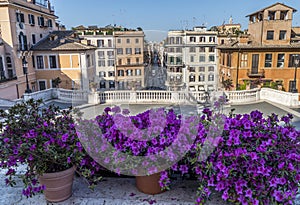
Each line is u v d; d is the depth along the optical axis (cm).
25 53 1844
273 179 194
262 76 1777
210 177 206
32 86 1992
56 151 221
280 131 226
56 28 2542
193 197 240
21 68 1855
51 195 233
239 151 199
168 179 229
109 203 232
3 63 1775
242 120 235
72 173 235
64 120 272
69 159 222
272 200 198
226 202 231
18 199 244
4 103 1063
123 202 233
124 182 271
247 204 196
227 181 201
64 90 1148
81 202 234
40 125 251
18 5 1817
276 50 1769
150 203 231
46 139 233
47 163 227
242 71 1770
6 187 269
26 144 215
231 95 1088
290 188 199
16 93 1792
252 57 1766
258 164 197
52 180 225
